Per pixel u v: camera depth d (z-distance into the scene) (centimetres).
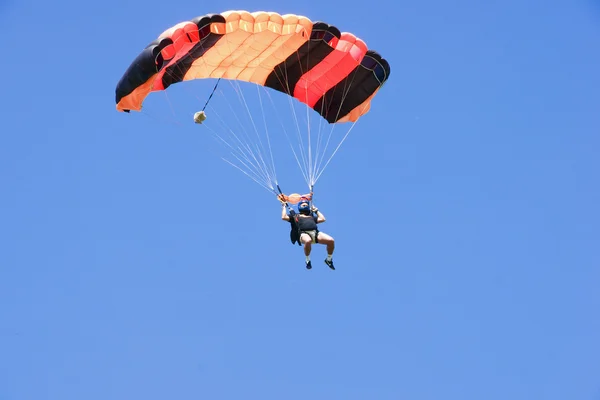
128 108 7619
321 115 8712
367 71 8181
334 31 7712
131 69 7231
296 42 7831
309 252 7331
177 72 7881
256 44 7744
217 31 7381
